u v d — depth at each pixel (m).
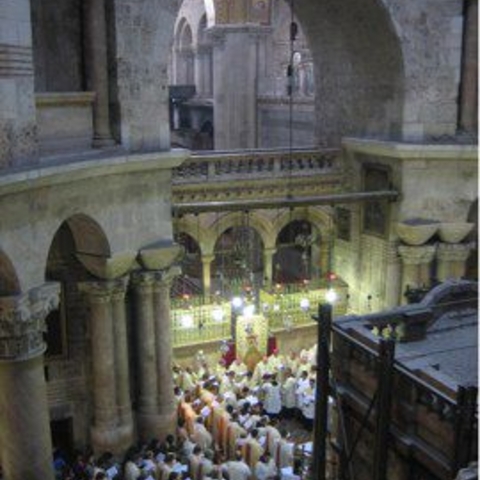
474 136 19.41
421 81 18.80
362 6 18.64
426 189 19.31
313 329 21.41
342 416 9.32
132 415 16.14
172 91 40.00
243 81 32.78
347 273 22.16
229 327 20.62
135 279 15.45
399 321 9.96
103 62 14.52
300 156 21.05
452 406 7.42
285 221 22.44
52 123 13.55
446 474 7.74
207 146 38.03
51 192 12.50
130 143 15.07
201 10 38.75
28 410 12.48
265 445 15.48
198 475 14.45
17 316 11.79
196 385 18.06
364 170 20.89
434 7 18.50
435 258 20.05
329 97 22.33
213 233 21.55
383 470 8.26
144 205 15.12
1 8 10.88
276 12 33.22
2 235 11.24
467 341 9.91
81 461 15.05
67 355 16.05
